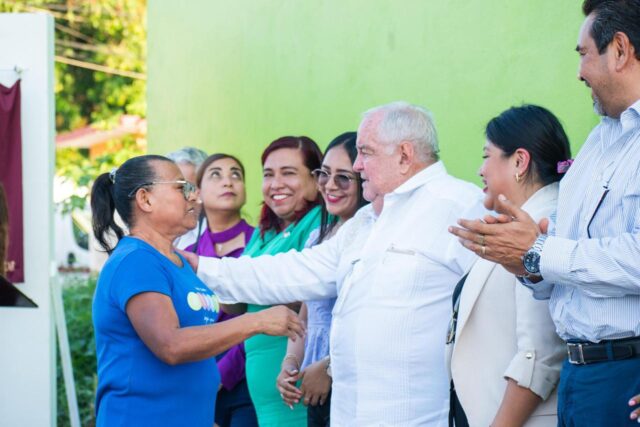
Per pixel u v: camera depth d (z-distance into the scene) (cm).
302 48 620
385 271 318
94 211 333
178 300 312
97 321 313
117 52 1817
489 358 284
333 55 570
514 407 269
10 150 595
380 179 327
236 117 760
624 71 238
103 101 1841
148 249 312
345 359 324
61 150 1852
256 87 711
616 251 232
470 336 286
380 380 314
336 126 566
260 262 374
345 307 328
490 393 282
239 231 486
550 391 270
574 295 251
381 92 509
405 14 484
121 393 307
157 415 307
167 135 988
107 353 312
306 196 416
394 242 321
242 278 372
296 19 629
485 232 246
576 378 248
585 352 246
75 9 1750
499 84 408
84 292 970
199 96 864
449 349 295
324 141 586
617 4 237
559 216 259
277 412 395
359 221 354
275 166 416
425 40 466
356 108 539
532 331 270
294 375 370
